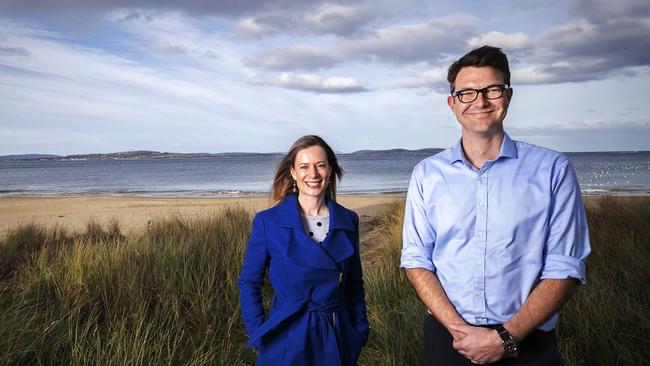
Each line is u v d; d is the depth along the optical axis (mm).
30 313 3613
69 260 4891
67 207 17234
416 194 1975
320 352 2188
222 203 17781
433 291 1840
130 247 5555
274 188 2555
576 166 57656
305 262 2230
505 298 1749
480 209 1791
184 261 5008
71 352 3041
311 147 2377
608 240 5672
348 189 27391
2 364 2857
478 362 1690
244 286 2350
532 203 1752
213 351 3508
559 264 1702
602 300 3445
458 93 1872
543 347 1736
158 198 21938
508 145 1837
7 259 6133
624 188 24203
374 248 7730
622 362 2875
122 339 3256
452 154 1900
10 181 47344
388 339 3535
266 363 2197
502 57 1848
